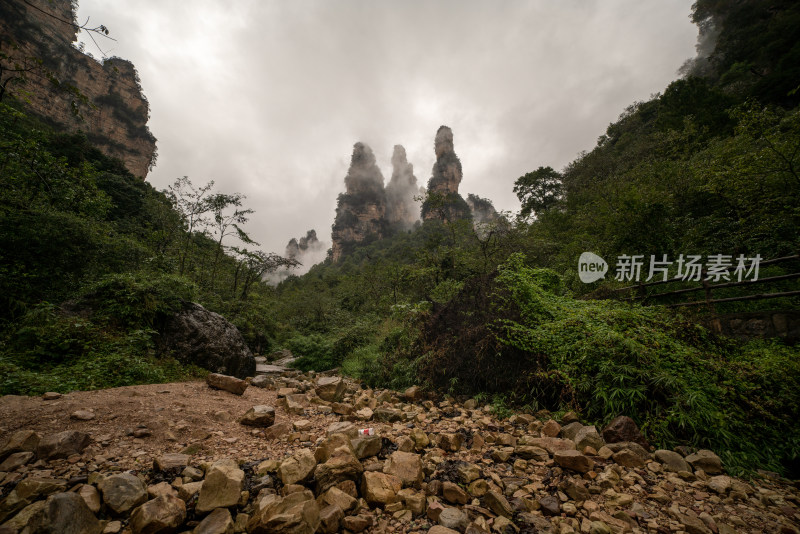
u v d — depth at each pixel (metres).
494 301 5.32
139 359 4.88
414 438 3.13
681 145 14.68
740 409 3.10
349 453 2.34
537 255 11.45
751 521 2.04
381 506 2.06
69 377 4.07
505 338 4.50
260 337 13.05
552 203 28.06
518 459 2.75
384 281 20.53
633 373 3.50
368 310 18.08
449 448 3.03
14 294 5.76
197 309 6.85
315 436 3.18
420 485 2.33
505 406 4.13
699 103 19.05
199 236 15.63
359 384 6.29
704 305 5.23
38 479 1.88
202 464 2.32
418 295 12.96
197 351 6.23
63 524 1.52
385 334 8.52
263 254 16.20
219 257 15.61
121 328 5.65
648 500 2.25
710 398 3.23
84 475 2.05
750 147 6.83
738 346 4.36
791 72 18.86
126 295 5.89
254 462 2.57
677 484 2.43
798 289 5.07
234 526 1.76
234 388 4.44
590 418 3.51
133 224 18.52
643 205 7.59
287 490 1.98
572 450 2.72
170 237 14.02
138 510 1.69
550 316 4.86
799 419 2.99
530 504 2.16
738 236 6.55
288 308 19.91
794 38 25.33
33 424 2.57
